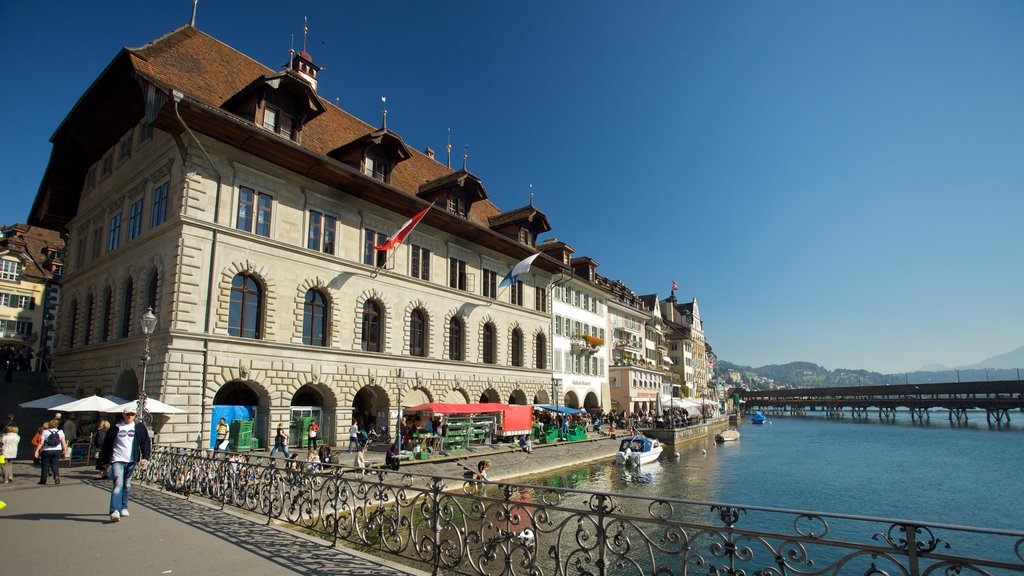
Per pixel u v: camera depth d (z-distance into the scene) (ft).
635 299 260.21
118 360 88.74
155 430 72.90
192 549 29.89
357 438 92.63
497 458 104.53
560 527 24.30
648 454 126.00
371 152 105.09
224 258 82.79
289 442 89.04
